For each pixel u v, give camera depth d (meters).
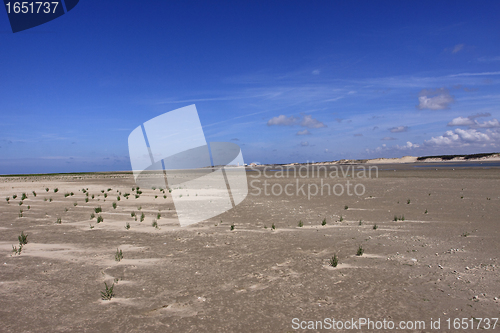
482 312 3.92
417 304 4.19
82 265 6.00
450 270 5.49
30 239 8.25
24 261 6.24
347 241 7.74
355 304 4.21
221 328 3.58
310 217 11.44
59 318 3.82
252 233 8.88
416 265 5.80
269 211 13.05
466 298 4.34
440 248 6.91
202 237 8.42
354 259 6.25
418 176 31.41
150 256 6.61
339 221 10.52
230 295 4.55
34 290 4.72
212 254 6.74
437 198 15.27
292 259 6.31
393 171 45.94
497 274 5.21
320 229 9.29
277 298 4.43
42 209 14.30
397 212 11.91
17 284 4.96
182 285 4.95
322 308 4.10
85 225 10.31
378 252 6.73
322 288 4.78
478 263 5.81
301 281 5.08
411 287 4.77
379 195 17.36
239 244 7.61
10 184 36.38
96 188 27.48
